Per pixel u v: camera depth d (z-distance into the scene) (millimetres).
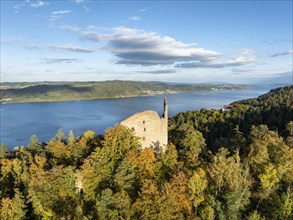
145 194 51125
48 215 53906
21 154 88312
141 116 75750
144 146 76688
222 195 55062
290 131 132375
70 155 73938
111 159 64375
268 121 160750
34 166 69188
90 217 50219
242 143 104438
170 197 50500
